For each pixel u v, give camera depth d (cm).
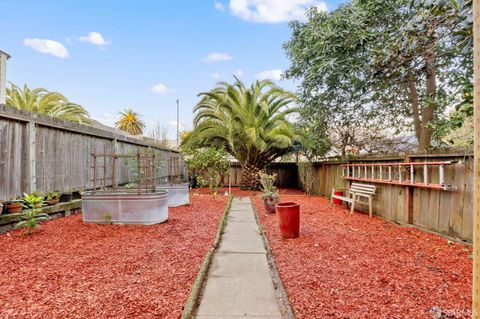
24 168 427
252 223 541
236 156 1239
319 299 228
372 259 325
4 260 293
